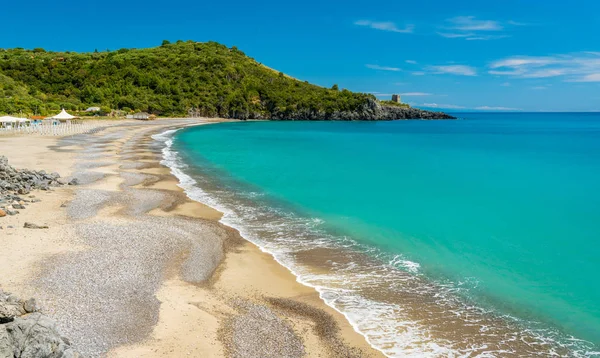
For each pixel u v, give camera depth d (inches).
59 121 2970.0
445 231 762.2
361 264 594.6
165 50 7091.5
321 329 417.1
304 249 650.2
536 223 824.9
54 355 307.6
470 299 492.4
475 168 1590.8
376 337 406.6
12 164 1257.4
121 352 354.3
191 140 2576.3
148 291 469.1
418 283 534.9
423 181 1285.7
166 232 680.4
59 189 956.0
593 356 383.2
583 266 600.1
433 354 381.4
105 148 1863.9
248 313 440.5
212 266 565.9
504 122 7613.2
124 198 908.0
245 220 801.6
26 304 376.5
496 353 385.7
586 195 1095.6
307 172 1417.3
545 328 430.6
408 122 6501.0
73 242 602.5
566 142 2967.5
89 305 423.2
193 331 395.2
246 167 1501.0
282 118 6048.2
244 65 7076.8
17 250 559.8
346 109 6501.0
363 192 1097.4
